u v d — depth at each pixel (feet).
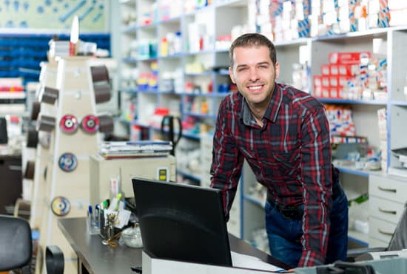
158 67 28.53
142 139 31.24
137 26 31.12
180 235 7.31
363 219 16.22
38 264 16.63
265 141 9.66
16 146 25.32
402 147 14.16
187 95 26.02
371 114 16.31
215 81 22.47
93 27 34.63
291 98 9.27
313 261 8.31
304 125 9.07
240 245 10.23
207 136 21.85
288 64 19.81
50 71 17.38
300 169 9.48
